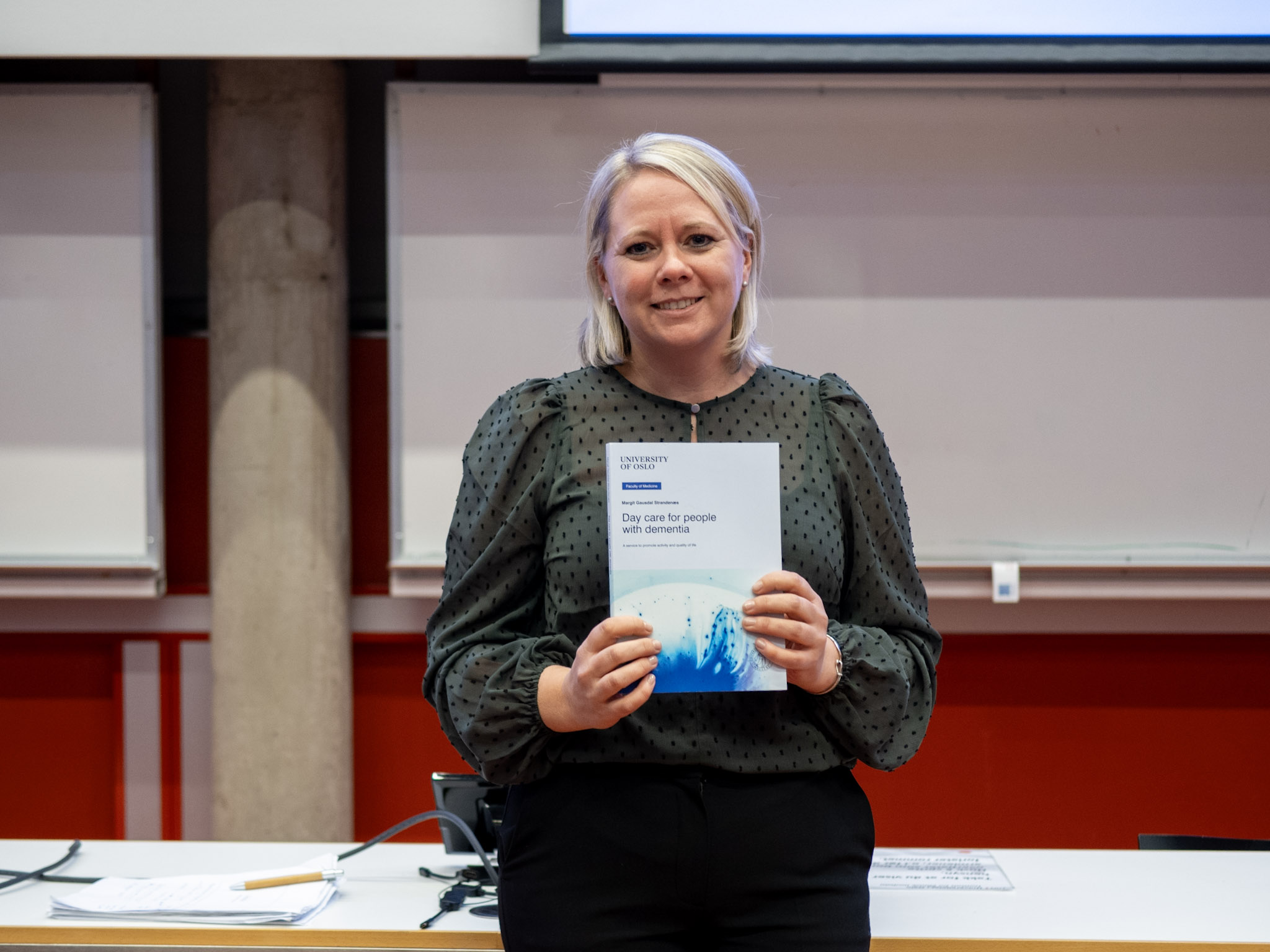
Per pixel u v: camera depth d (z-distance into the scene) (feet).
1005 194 10.01
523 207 10.09
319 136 10.15
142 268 10.28
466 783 4.97
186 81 11.33
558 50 9.24
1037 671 10.59
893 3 9.24
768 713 3.34
